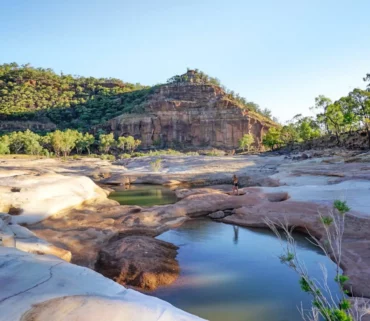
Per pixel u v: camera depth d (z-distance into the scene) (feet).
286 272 37.47
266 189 84.33
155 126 379.35
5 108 443.73
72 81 579.48
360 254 37.88
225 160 184.03
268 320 27.53
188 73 499.10
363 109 174.70
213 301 31.12
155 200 92.17
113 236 50.62
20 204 54.90
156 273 36.63
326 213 53.26
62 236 46.55
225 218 64.23
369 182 77.71
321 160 136.36
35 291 18.80
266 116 499.92
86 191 77.92
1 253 26.11
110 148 354.13
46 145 331.36
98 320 15.57
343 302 13.79
